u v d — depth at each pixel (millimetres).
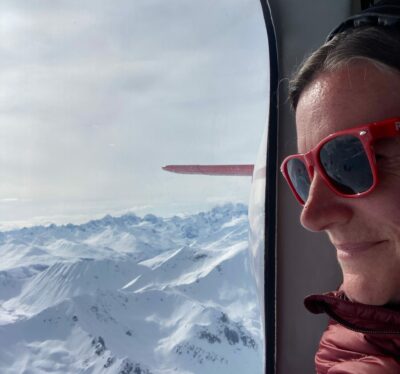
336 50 290
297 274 645
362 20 300
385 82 272
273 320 654
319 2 613
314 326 647
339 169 286
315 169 299
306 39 619
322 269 640
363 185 278
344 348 387
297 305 648
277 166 635
